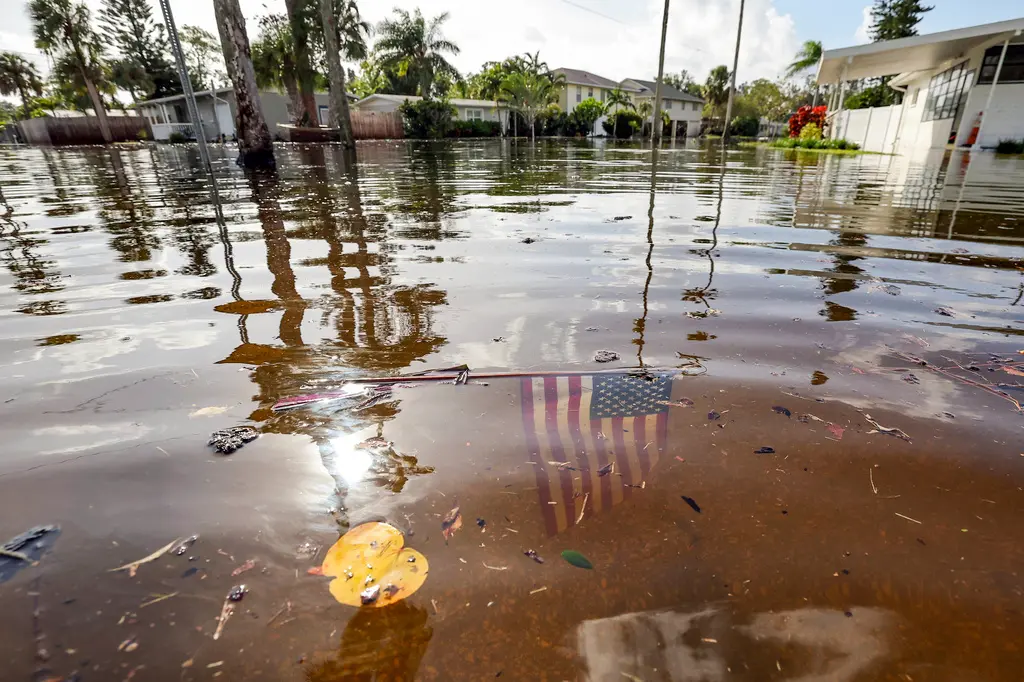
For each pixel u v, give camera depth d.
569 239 3.50
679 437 1.28
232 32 9.85
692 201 5.28
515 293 2.37
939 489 1.11
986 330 1.95
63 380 1.57
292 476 1.15
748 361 1.67
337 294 2.39
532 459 1.20
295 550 0.96
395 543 0.98
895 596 0.88
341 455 1.22
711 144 25.86
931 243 3.38
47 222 4.27
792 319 2.04
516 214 4.53
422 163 11.43
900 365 1.65
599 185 6.91
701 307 2.18
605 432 1.30
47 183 7.54
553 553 0.96
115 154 16.12
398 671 0.76
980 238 3.53
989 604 0.86
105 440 1.27
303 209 4.85
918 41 14.22
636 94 47.72
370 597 0.87
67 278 2.66
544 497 1.09
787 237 3.54
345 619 0.83
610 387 1.51
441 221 4.20
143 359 1.72
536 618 0.84
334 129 23.28
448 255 3.09
